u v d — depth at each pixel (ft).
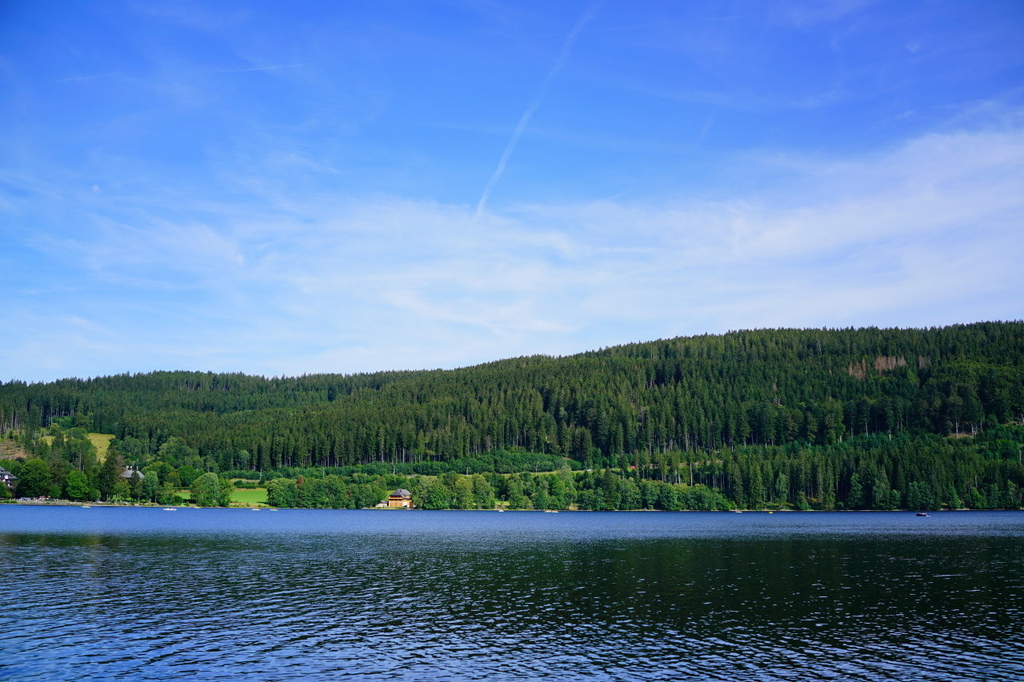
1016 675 168.86
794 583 288.92
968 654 185.47
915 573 314.55
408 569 330.95
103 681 161.89
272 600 251.39
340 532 546.67
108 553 373.81
